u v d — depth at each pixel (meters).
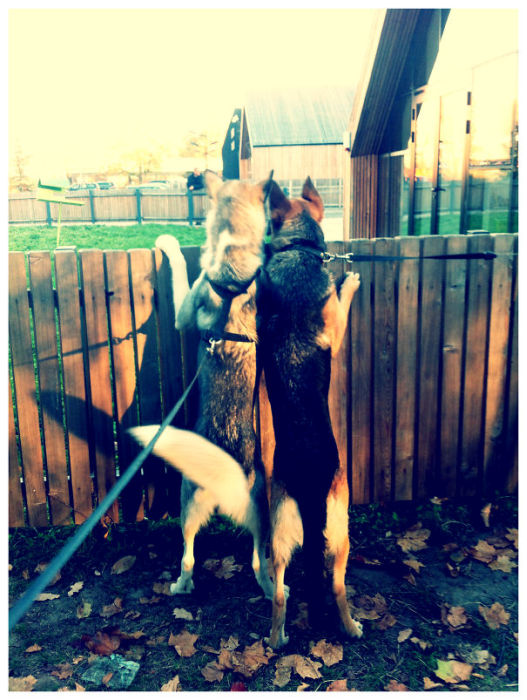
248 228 2.80
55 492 3.43
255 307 2.87
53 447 3.38
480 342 3.62
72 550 1.28
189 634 2.66
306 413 2.60
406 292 3.49
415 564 3.10
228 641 2.63
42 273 3.21
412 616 2.77
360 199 8.58
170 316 3.37
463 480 3.77
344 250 3.44
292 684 2.40
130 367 3.39
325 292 2.84
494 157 5.88
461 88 6.47
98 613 2.80
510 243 3.54
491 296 3.56
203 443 2.49
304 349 2.68
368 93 7.52
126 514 3.54
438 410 3.71
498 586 2.96
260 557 2.87
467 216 6.54
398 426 3.64
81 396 3.36
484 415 3.72
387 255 3.46
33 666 2.47
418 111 7.59
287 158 18.50
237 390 2.83
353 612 2.79
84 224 23.12
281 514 2.54
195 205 22.75
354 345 3.52
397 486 3.72
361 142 8.27
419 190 7.67
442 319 3.58
